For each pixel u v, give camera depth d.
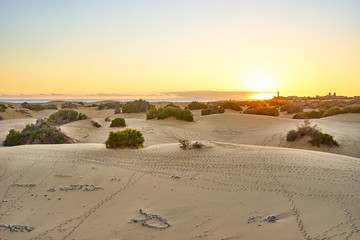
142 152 13.02
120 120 30.27
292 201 6.87
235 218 6.30
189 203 7.32
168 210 7.05
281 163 10.05
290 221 5.88
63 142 20.97
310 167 9.48
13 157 11.91
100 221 6.78
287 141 20.36
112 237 6.04
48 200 8.05
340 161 10.35
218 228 5.96
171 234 5.94
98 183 9.13
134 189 8.52
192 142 14.22
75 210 7.43
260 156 11.19
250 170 9.47
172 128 28.59
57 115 39.34
